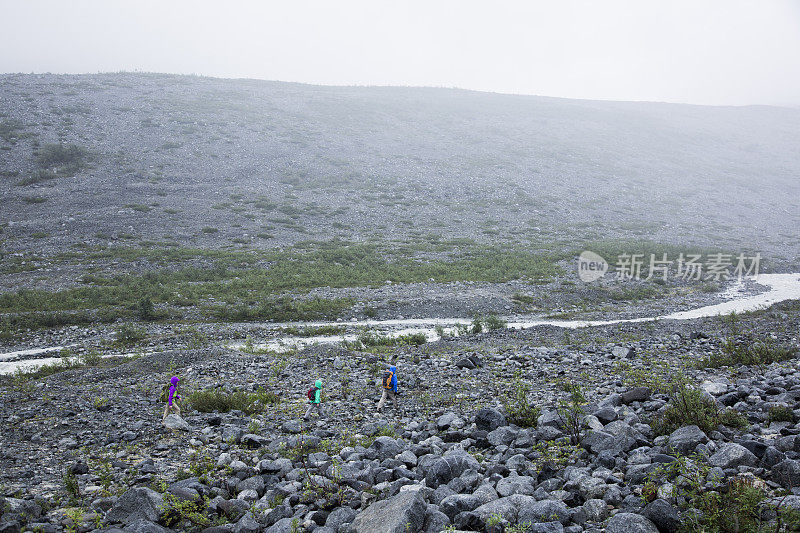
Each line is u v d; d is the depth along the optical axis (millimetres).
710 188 92000
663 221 72438
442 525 5355
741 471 5824
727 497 5020
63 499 7219
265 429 11031
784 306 28594
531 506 5477
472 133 104438
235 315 30000
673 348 18312
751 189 93250
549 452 7242
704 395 8742
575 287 39094
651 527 4750
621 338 22062
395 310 32344
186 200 57594
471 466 6906
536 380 14477
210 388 15391
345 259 44719
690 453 6645
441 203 70062
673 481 5613
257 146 78000
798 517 4441
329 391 14711
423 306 33125
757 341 17344
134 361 19531
